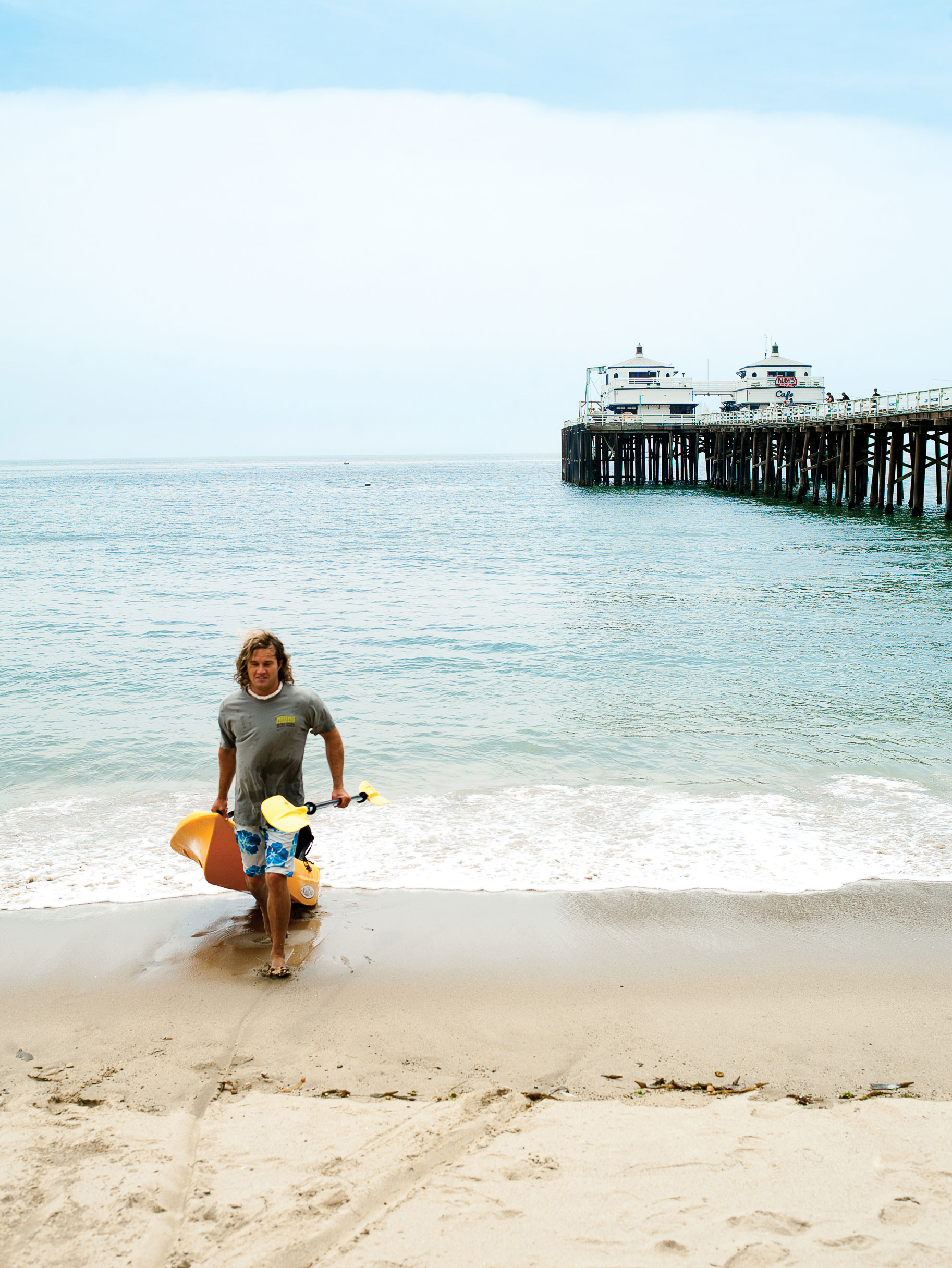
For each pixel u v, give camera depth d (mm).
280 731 4859
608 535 33844
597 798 7699
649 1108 3555
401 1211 2893
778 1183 3021
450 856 6406
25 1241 2781
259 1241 2766
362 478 136375
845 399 42875
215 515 53281
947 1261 2633
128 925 5348
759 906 5590
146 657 13648
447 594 20156
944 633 14602
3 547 33094
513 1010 4422
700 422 61531
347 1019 4332
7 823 7125
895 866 6188
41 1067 3936
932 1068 3906
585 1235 2756
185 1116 3518
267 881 4754
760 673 12195
